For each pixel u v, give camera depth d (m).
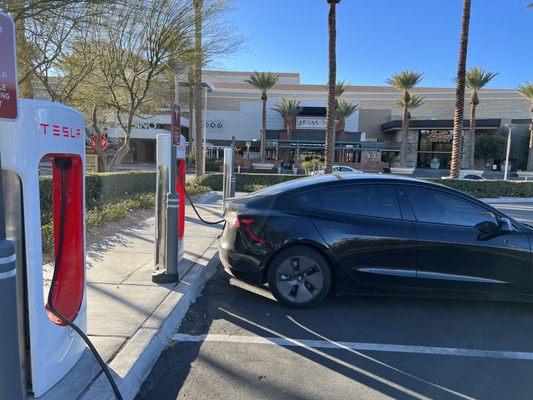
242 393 3.17
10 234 2.50
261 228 4.82
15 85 1.95
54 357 2.82
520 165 54.94
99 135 15.91
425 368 3.63
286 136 55.78
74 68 13.23
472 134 47.12
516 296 4.82
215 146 53.31
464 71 19.33
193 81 20.00
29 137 2.46
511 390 3.33
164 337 3.96
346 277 4.79
